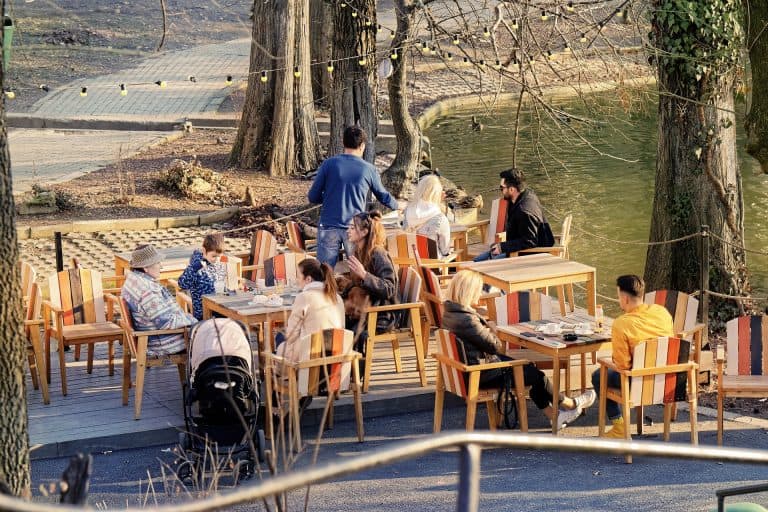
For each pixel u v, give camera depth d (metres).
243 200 25.36
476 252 17.64
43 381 13.01
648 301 13.48
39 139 32.06
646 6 17.42
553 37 18.94
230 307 13.05
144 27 51.50
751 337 12.38
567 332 12.40
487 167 30.48
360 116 23.64
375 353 14.96
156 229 23.33
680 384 11.69
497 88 16.61
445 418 13.07
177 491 10.38
